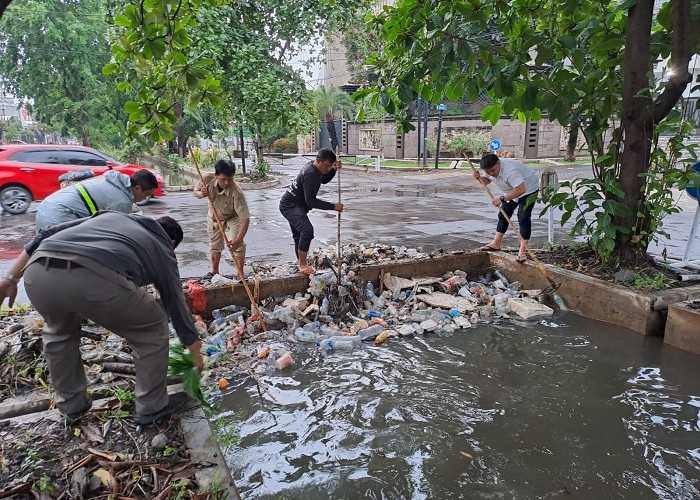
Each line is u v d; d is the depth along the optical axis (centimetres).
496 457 294
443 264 630
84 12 2586
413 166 2303
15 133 5278
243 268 599
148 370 262
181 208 1178
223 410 344
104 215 254
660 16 521
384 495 262
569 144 2327
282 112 1468
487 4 463
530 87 484
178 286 263
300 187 550
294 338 460
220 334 449
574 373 399
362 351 443
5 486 220
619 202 539
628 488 268
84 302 231
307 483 271
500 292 587
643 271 525
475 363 419
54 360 257
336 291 523
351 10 1573
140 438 260
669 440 311
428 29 455
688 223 958
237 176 1862
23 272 238
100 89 2589
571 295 540
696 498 260
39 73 2509
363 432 319
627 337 466
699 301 452
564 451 299
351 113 2842
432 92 540
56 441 254
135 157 2709
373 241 805
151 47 324
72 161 1123
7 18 2373
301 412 343
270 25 1616
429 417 337
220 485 225
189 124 2666
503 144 2445
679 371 401
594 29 540
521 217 612
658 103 515
